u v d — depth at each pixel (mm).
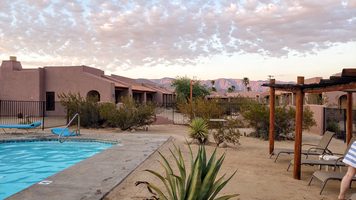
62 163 12570
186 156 11398
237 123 20125
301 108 8422
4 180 9898
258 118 17781
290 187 7578
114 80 41375
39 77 35188
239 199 6508
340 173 7406
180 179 4203
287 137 17672
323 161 8547
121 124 21266
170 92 62125
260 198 6637
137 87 47156
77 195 6320
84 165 9297
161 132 20281
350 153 5188
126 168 8898
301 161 8531
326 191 7293
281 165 10203
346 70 5410
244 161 10797
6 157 13625
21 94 35375
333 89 7293
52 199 6039
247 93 72438
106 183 7250
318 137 18672
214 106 23031
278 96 43188
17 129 20406
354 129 18031
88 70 37188
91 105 22594
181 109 26203
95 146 15914
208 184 4141
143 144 14000
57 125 23703
